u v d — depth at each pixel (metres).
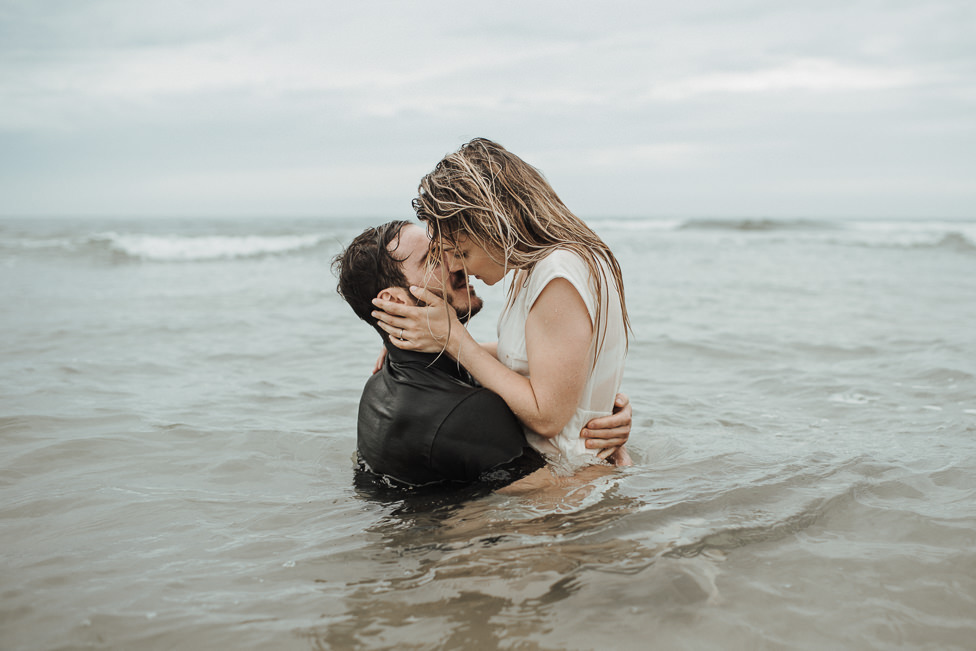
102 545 2.13
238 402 3.96
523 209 2.39
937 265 15.52
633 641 1.62
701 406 4.02
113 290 10.16
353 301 2.56
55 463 2.89
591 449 2.60
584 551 2.00
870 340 6.22
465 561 1.96
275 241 19.86
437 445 2.39
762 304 8.92
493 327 6.85
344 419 3.62
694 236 29.72
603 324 2.48
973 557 2.00
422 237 2.42
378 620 1.70
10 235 23.17
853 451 3.01
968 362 5.08
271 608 1.76
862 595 1.81
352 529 2.22
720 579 1.88
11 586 1.87
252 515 2.36
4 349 5.54
